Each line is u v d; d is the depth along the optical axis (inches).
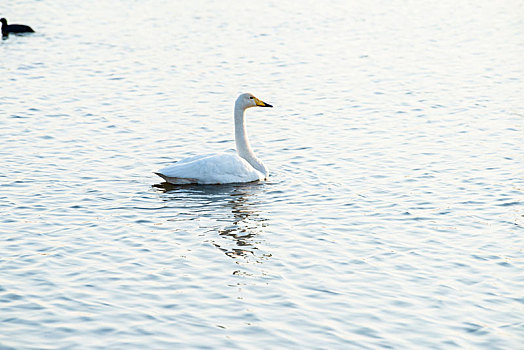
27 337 453.7
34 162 823.7
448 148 882.1
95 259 569.0
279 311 490.0
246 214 670.5
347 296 511.8
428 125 993.5
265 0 2156.7
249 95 791.1
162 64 1385.3
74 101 1119.0
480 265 560.7
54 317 478.3
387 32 1715.1
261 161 797.2
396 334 462.0
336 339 455.2
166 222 649.0
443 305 499.5
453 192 724.0
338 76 1302.9
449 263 564.4
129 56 1450.5
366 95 1170.6
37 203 692.1
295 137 943.7
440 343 451.8
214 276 542.9
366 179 769.6
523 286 526.6
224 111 1074.7
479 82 1250.6
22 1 2161.7
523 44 1572.3
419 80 1269.7
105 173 791.7
